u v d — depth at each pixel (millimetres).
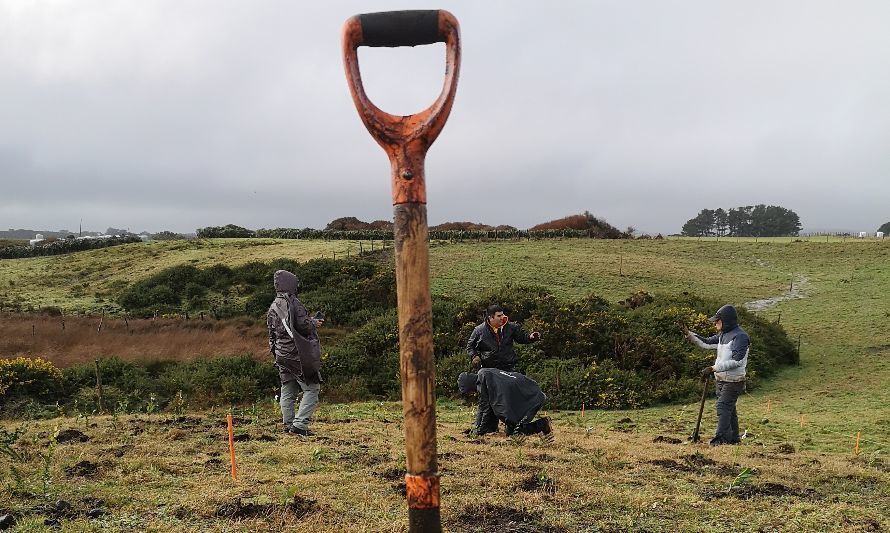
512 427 7027
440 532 1995
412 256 1929
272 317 6852
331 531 3332
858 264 36656
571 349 15469
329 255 34625
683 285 30938
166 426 6980
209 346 17562
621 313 18250
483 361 7453
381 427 7969
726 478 4977
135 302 28391
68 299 30625
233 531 3291
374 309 22047
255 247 40344
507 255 35719
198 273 31281
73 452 5199
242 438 6289
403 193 1930
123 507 3664
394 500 3963
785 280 33312
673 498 4219
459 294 26672
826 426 9867
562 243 41906
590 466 5234
